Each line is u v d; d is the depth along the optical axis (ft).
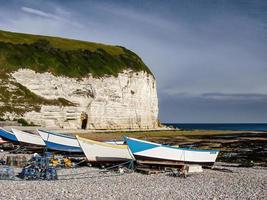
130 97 375.25
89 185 78.74
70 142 139.03
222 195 70.18
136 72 392.27
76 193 68.95
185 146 191.42
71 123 318.04
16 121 258.78
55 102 309.83
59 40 395.55
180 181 87.86
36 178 85.61
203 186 81.00
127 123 367.66
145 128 392.27
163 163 107.45
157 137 260.21
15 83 298.97
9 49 326.03
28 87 307.17
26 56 326.85
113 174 97.09
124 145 108.78
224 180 90.84
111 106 352.69
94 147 109.40
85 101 333.62
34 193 67.62
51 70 328.08
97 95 343.05
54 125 301.02
